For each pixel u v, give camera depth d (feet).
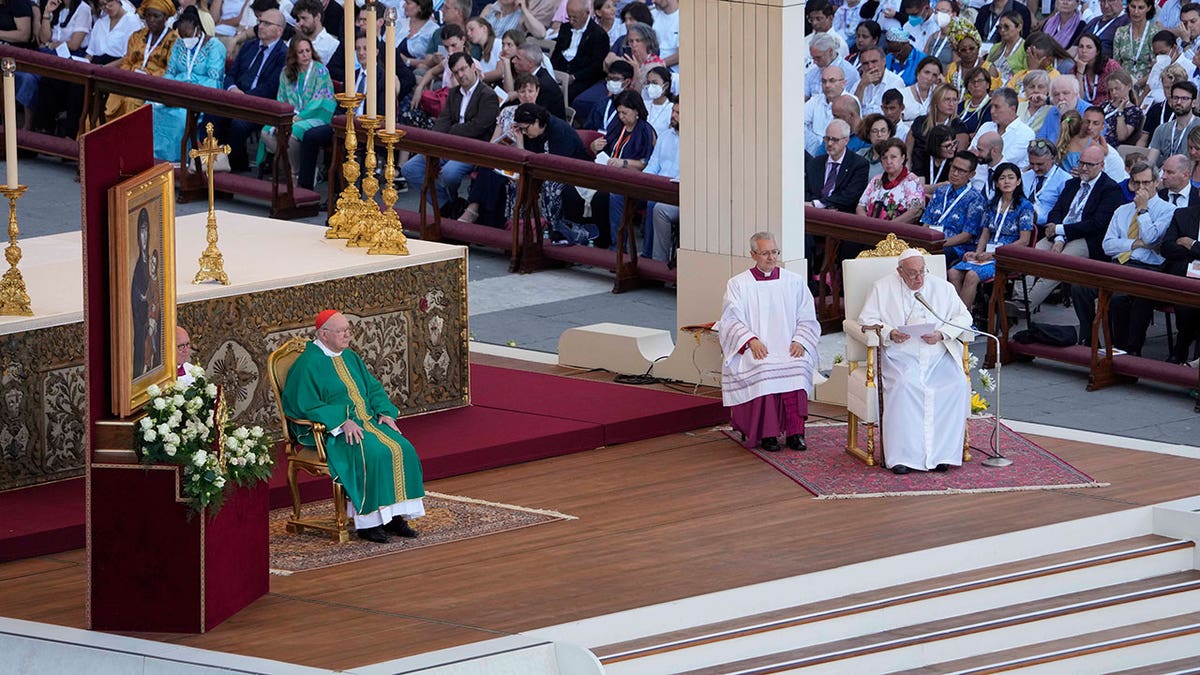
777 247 143.23
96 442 100.42
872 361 131.64
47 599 106.22
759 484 128.77
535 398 144.87
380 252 137.59
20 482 121.29
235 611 103.96
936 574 115.34
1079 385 156.15
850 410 135.03
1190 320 155.63
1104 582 118.73
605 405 142.82
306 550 115.03
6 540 112.06
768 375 135.23
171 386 100.78
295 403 115.75
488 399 144.77
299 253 138.51
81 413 123.54
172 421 99.30
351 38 140.87
